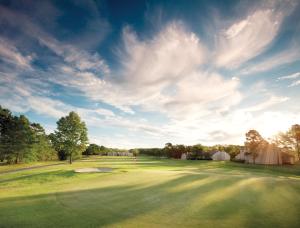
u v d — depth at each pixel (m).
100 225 6.21
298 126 56.44
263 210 7.66
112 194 10.42
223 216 7.02
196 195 10.05
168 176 16.86
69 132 46.06
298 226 6.20
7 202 8.87
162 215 7.11
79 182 15.16
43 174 20.86
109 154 122.25
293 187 12.12
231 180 14.41
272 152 53.69
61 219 6.71
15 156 47.47
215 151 76.88
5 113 49.56
